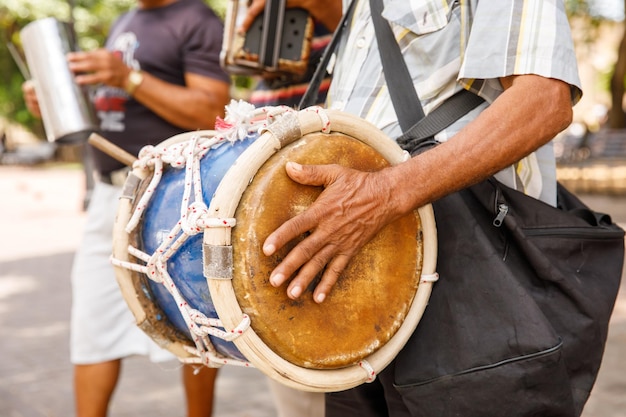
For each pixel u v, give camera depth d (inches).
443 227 55.7
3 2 522.3
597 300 56.1
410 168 49.8
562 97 51.9
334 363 49.5
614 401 127.3
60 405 137.4
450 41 56.4
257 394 140.9
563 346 54.8
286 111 52.1
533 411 52.3
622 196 421.4
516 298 53.1
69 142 103.2
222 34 103.2
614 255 58.7
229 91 105.2
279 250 47.3
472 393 52.9
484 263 54.2
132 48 102.0
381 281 51.5
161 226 53.0
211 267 46.1
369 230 48.9
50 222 393.7
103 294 98.0
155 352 99.1
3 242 328.2
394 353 52.0
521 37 52.0
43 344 174.7
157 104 98.0
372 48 60.7
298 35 81.6
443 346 54.4
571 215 57.9
